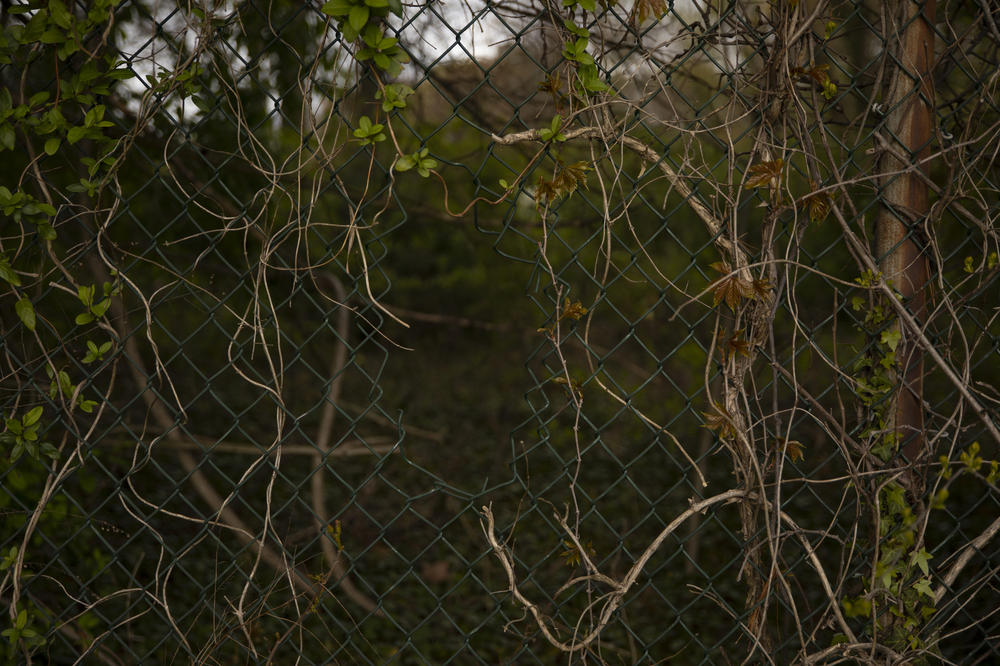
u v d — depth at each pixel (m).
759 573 1.92
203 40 1.72
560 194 1.76
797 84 1.79
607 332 8.98
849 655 1.87
